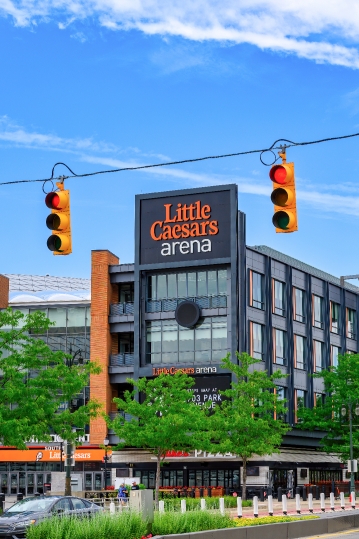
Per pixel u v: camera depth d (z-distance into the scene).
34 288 102.88
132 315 74.12
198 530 27.77
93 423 73.19
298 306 79.25
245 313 70.38
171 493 62.66
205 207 71.88
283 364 75.50
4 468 77.00
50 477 76.00
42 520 24.45
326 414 71.75
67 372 53.84
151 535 25.20
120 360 74.44
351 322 89.38
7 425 43.41
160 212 73.38
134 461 71.69
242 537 27.97
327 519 33.50
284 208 15.60
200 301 71.19
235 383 62.19
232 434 59.19
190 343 70.88
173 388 58.34
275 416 72.12
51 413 48.84
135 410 57.41
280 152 17.28
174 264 72.00
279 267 76.62
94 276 75.56
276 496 67.88
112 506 30.69
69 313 78.12
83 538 22.58
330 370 81.94
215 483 70.38
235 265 70.06
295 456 75.00
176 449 57.00
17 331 48.47
